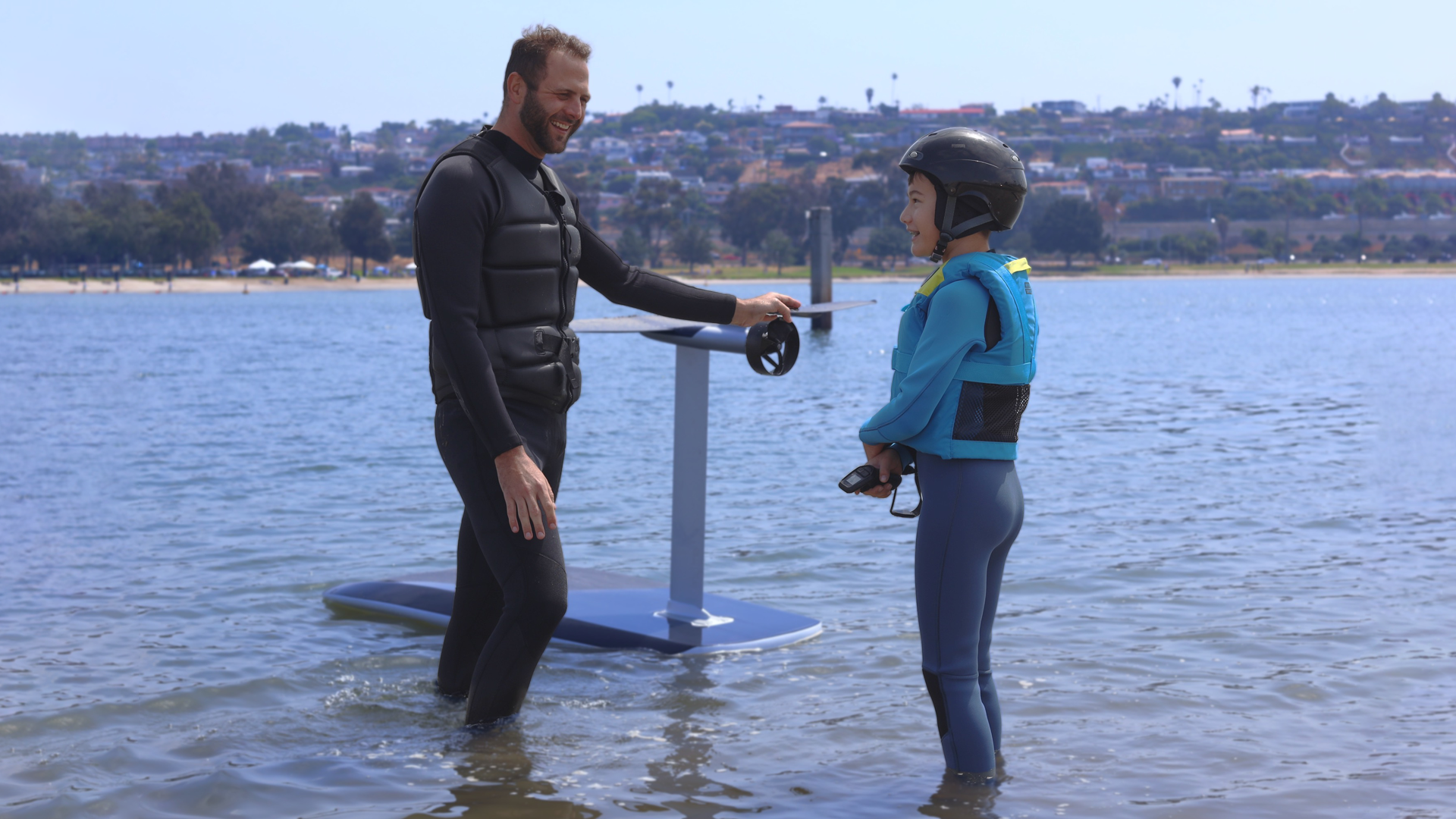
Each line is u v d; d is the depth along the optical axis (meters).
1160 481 8.42
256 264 142.62
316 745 3.27
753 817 2.75
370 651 4.28
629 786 2.95
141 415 14.45
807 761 3.12
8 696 3.72
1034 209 183.25
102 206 142.25
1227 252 188.75
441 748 3.23
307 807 2.82
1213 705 3.59
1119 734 3.33
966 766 2.97
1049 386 17.28
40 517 7.35
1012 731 3.36
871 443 2.84
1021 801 2.84
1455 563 5.67
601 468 9.59
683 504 4.59
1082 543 6.24
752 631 4.43
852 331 39.97
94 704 3.62
